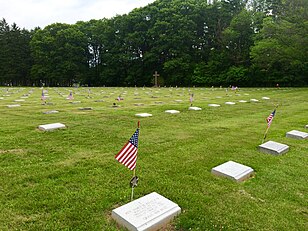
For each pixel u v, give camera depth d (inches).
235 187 179.3
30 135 283.7
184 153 244.4
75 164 206.7
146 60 1929.1
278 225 137.4
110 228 128.3
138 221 128.5
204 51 1873.8
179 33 1814.7
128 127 340.8
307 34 1063.0
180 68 1769.2
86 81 2097.7
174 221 137.3
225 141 290.0
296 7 1140.5
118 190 166.9
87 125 343.3
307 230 134.3
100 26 2111.2
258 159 236.4
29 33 2402.8
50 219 133.9
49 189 164.9
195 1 1888.5
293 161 234.5
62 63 1999.3
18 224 128.9
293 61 1189.7
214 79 1663.4
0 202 148.2
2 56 2092.8
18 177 179.9
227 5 1841.8
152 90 1194.6
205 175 196.5
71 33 2016.5
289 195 171.0
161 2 1994.3
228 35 1642.5
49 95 812.0
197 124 376.2
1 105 519.2
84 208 144.7
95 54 2239.2
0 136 276.4
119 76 2037.4
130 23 2000.5
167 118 411.8
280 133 338.3
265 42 1243.2
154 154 238.8
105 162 213.0
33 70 2059.5
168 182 181.9
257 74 1588.3
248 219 141.5
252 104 629.9
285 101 709.3
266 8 1784.0
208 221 137.6
